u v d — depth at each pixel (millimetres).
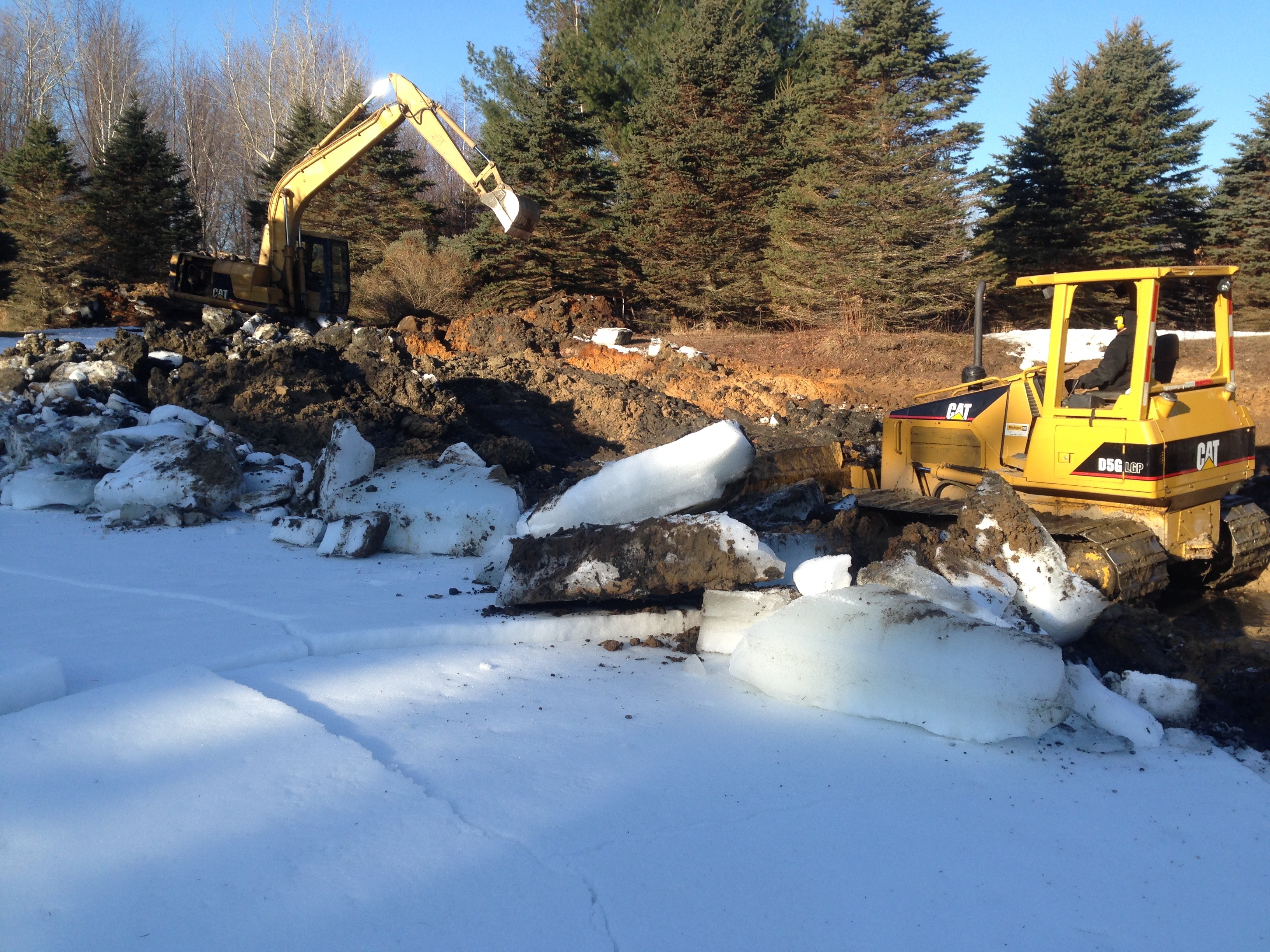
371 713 4062
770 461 7988
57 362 12398
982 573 4945
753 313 28422
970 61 24234
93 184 31672
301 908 2660
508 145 27750
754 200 27781
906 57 24500
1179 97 29719
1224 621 6695
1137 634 5492
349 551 7199
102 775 3262
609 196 29359
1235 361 16047
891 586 4727
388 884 2795
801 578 4820
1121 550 5840
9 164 29281
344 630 4988
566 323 22250
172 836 2949
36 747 3389
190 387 12367
